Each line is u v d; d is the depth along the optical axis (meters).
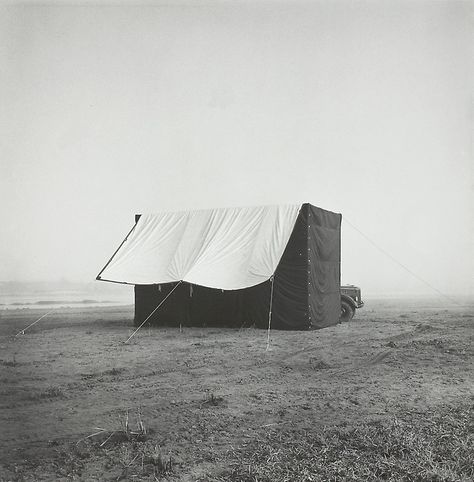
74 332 11.35
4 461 3.99
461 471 3.76
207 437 4.46
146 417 5.03
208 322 11.77
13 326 12.70
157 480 3.63
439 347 8.62
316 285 11.31
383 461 3.90
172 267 11.66
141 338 10.19
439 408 5.23
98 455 4.11
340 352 8.32
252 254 10.94
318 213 11.53
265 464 3.86
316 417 4.98
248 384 6.27
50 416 5.07
